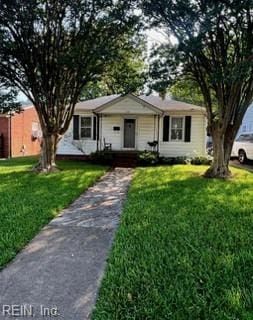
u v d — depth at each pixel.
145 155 16.06
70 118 13.07
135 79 11.84
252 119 21.36
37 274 3.80
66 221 6.04
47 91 12.12
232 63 9.50
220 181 10.45
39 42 11.21
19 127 23.69
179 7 8.47
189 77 11.90
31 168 13.24
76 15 10.81
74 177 11.03
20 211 6.40
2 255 4.25
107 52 10.74
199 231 5.30
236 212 6.54
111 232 5.41
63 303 3.17
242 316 2.88
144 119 17.88
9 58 11.10
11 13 10.02
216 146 11.51
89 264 4.09
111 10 10.49
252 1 7.86
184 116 17.64
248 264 4.02
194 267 3.90
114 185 10.09
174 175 11.76
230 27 9.43
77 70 11.59
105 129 17.98
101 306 3.09
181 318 2.86
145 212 6.49
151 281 3.55
